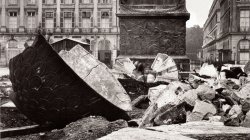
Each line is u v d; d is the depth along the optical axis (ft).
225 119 21.76
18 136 24.38
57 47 107.65
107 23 239.09
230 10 213.46
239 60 212.02
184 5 51.62
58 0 241.35
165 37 51.52
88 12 240.12
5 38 243.81
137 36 51.80
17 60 24.22
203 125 21.12
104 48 239.09
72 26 241.55
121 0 52.34
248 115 21.56
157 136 16.44
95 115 24.04
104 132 21.35
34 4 244.22
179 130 19.22
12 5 245.24
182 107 24.70
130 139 15.60
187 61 50.93
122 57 50.78
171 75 43.73
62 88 23.32
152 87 37.63
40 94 23.58
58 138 22.44
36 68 23.47
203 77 47.21
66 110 23.65
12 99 25.90
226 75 45.42
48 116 24.14
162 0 51.93
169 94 28.99
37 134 24.06
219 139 18.06
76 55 28.40
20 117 28.84
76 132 21.80
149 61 51.03
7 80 90.27
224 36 238.07
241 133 18.53
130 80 41.60
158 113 24.57
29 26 245.45
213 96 26.73
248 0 210.59
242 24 212.23
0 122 27.68
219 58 231.91
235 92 28.22
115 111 24.39
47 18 242.99
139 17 51.75
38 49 23.25
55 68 23.18
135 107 34.86
